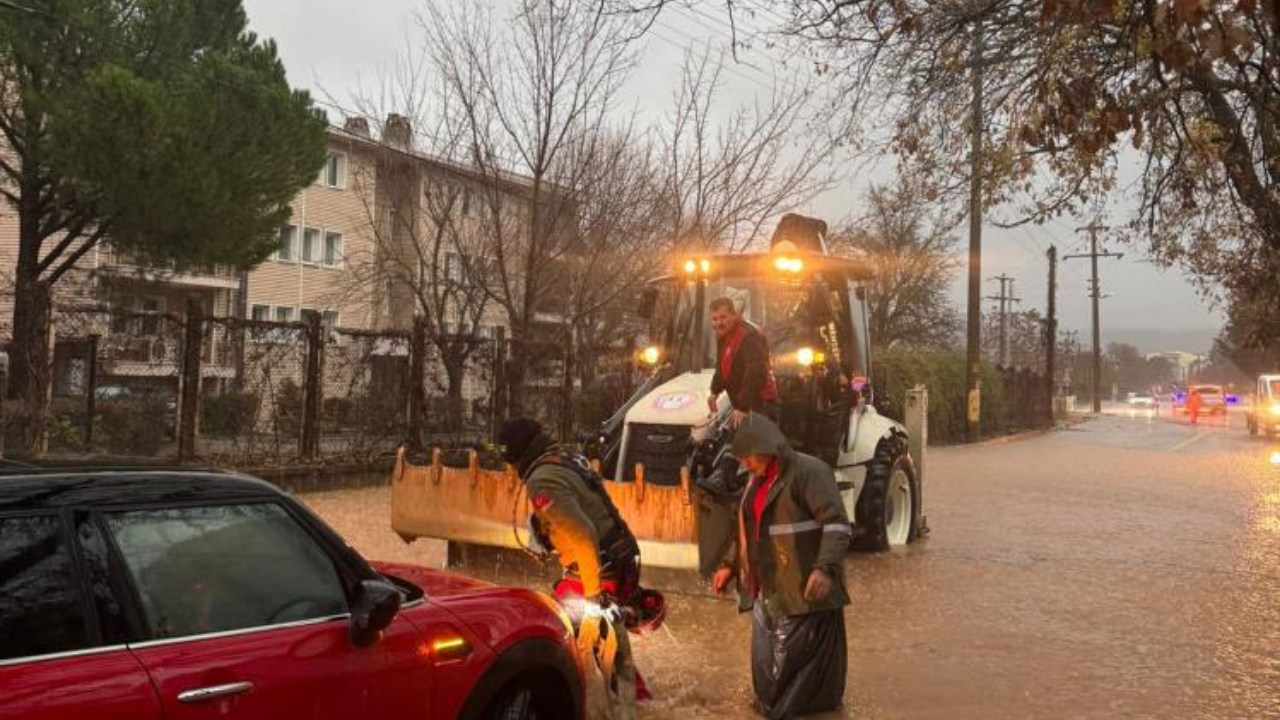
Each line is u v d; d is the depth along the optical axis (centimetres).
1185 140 794
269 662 305
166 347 1317
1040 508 1519
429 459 1408
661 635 702
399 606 330
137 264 2031
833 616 542
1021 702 579
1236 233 957
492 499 862
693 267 1015
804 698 535
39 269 1959
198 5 1878
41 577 274
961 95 825
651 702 563
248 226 1967
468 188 1709
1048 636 737
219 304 3225
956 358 3281
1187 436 3772
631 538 524
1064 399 5794
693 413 891
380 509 1266
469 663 364
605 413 1872
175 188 1750
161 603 296
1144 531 1289
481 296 1864
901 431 1155
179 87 1794
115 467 307
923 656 678
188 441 1309
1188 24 446
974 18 748
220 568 314
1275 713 566
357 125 1966
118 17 1808
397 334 1555
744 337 833
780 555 534
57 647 271
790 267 981
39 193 1938
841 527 526
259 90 1859
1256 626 775
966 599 862
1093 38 726
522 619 393
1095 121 620
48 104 1705
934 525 1320
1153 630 760
